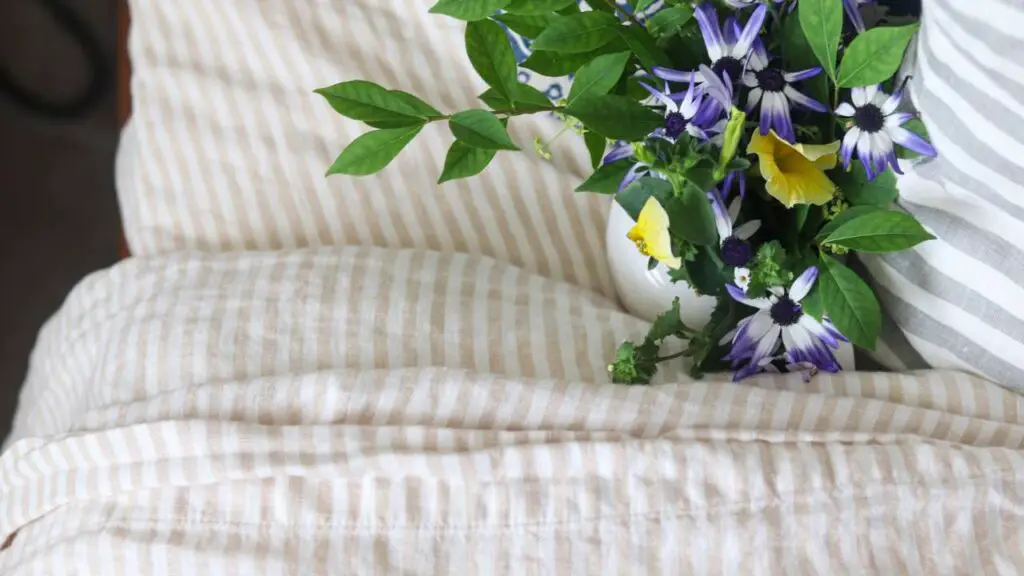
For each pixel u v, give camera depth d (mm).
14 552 753
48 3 1590
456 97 931
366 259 804
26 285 1577
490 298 791
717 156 572
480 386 699
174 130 923
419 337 756
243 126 918
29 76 1622
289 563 671
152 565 686
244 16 945
